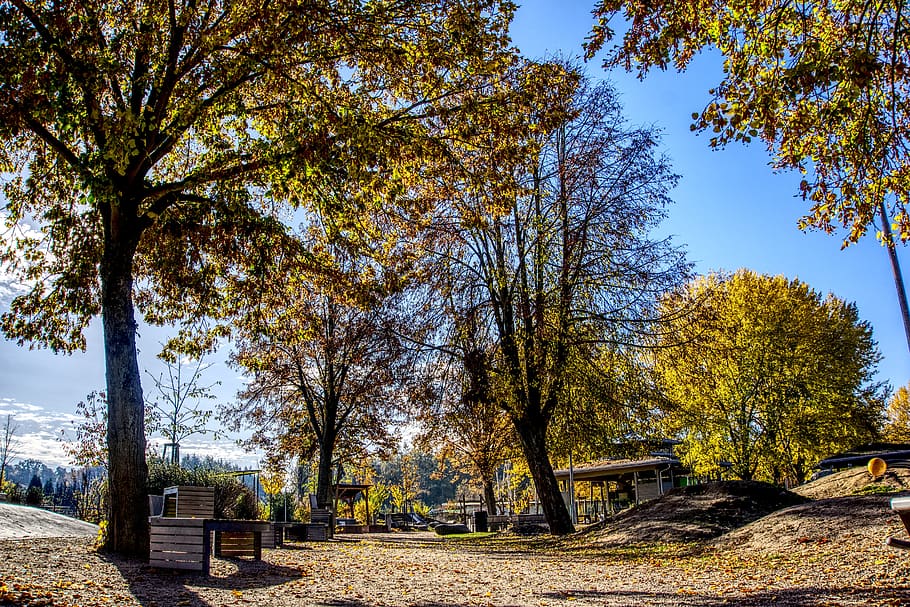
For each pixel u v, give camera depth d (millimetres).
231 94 12766
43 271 14633
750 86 8352
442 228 20609
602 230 20422
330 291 15055
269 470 31969
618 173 20984
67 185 14164
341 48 12312
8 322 13867
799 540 12031
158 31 11469
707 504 17875
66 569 8445
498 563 12531
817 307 36531
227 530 9273
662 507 18844
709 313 20766
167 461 22250
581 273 20141
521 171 20016
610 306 20250
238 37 12016
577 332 20016
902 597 6887
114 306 11102
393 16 12109
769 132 8297
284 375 29844
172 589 7699
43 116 9859
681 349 20625
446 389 20875
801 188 9750
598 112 21172
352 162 11023
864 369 36938
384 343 21438
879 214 10539
